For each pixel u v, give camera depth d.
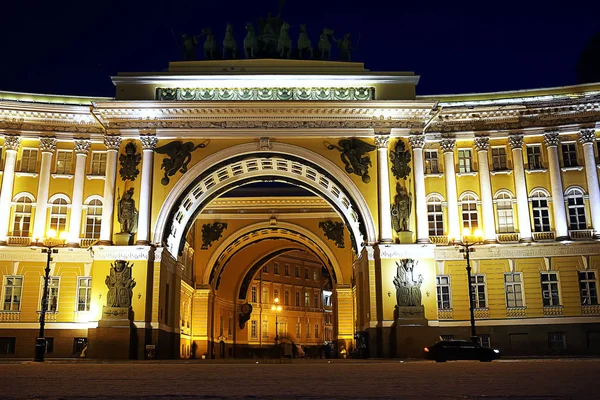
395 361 35.06
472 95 47.38
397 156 44.25
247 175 48.59
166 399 10.69
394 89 44.81
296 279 88.81
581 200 44.84
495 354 33.19
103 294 41.53
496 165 46.31
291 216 62.72
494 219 45.38
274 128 44.41
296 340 86.50
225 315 71.25
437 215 45.78
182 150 44.16
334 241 62.09
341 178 44.12
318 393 11.91
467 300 43.97
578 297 43.12
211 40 47.09
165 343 43.81
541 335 43.03
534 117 46.03
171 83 44.53
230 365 29.45
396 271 42.31
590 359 34.03
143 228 42.53
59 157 46.03
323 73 45.88
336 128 44.53
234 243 63.69
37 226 44.28
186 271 58.50
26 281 43.66
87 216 45.06
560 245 43.84
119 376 18.59
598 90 46.19
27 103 44.91
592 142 45.03
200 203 48.66
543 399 10.20
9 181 44.44
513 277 44.19
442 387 13.27
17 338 42.88
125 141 44.31
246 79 44.28
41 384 14.70
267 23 48.44
